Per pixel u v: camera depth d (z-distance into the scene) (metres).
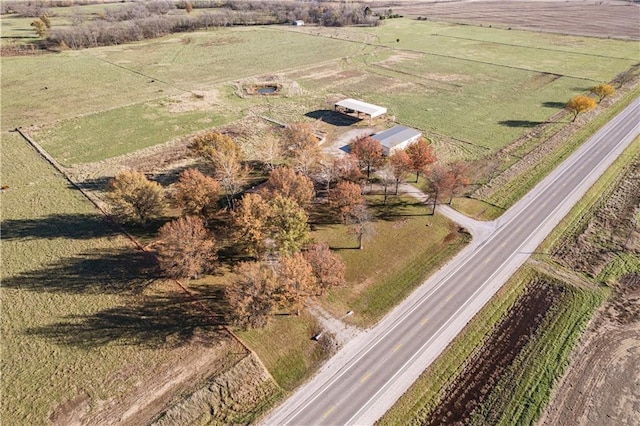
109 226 76.69
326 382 49.56
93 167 96.62
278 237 61.56
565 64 172.00
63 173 94.00
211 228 74.31
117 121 119.94
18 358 51.84
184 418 45.56
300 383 49.53
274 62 177.00
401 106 131.00
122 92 142.12
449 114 124.69
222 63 175.25
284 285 52.09
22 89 144.25
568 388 48.50
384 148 98.06
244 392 48.41
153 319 57.16
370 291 62.34
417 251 70.44
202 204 69.81
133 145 106.56
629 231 75.12
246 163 96.56
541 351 53.00
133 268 66.25
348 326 56.56
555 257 69.25
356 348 53.56
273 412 46.38
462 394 48.28
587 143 106.25
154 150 104.00
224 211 78.81
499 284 63.66
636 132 111.81
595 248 71.12
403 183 89.56
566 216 78.94
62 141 108.81
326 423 45.28
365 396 47.97
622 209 81.25
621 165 96.38
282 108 129.38
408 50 196.50
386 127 115.94
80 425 44.62
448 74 161.75
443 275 65.38
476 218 78.88
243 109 128.75
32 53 185.00
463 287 63.06
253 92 143.12
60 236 73.81
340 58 182.50
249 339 54.47
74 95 139.25
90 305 59.38
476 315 58.34
